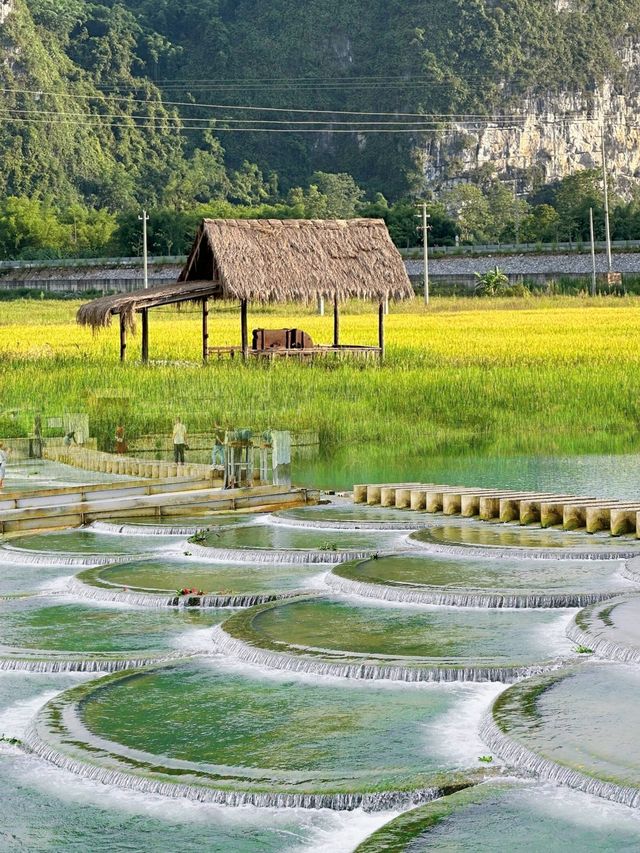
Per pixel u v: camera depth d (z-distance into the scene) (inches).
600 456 1729.8
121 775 617.3
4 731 697.0
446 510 1315.2
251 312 4493.1
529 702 688.4
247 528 1256.2
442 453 1777.8
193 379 2075.5
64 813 589.6
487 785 595.8
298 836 562.9
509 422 1873.8
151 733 676.7
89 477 1513.3
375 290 2369.6
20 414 1732.3
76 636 869.2
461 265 5644.7
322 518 1290.6
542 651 796.6
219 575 1044.5
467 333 3169.3
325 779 604.1
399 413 1897.1
